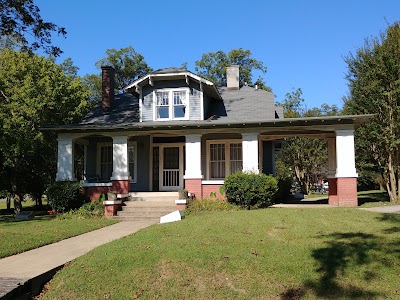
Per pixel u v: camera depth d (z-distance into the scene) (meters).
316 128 16.88
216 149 20.17
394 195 18.67
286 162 34.97
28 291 6.84
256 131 17.50
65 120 24.50
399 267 7.32
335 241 8.82
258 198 15.76
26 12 15.90
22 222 14.76
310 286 6.84
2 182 22.94
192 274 7.30
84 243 10.27
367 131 19.02
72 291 6.96
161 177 20.73
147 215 15.66
